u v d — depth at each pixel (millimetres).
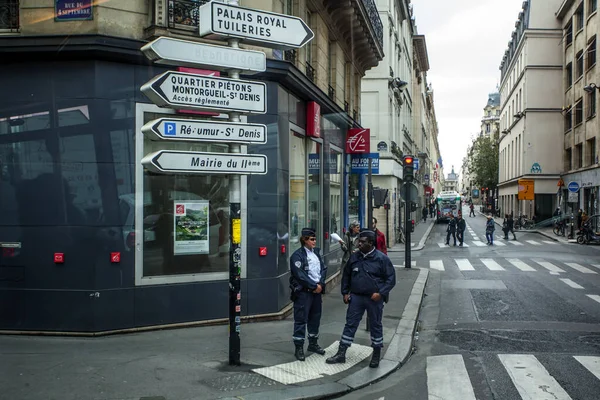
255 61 6582
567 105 44281
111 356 7062
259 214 9500
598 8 33906
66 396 5598
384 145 27344
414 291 13258
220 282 9062
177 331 8547
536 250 26484
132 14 8344
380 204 16797
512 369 6977
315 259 7453
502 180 69375
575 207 39312
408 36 43250
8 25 8242
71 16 8117
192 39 8594
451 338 8852
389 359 7387
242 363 6930
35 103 8188
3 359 6879
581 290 13758
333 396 6039
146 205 8562
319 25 13672
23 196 8203
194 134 6211
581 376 6664
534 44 48375
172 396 5688
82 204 8164
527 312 10867
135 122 8406
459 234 31000
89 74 8133
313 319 7531
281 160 9938
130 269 8367
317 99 12375
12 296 8188
